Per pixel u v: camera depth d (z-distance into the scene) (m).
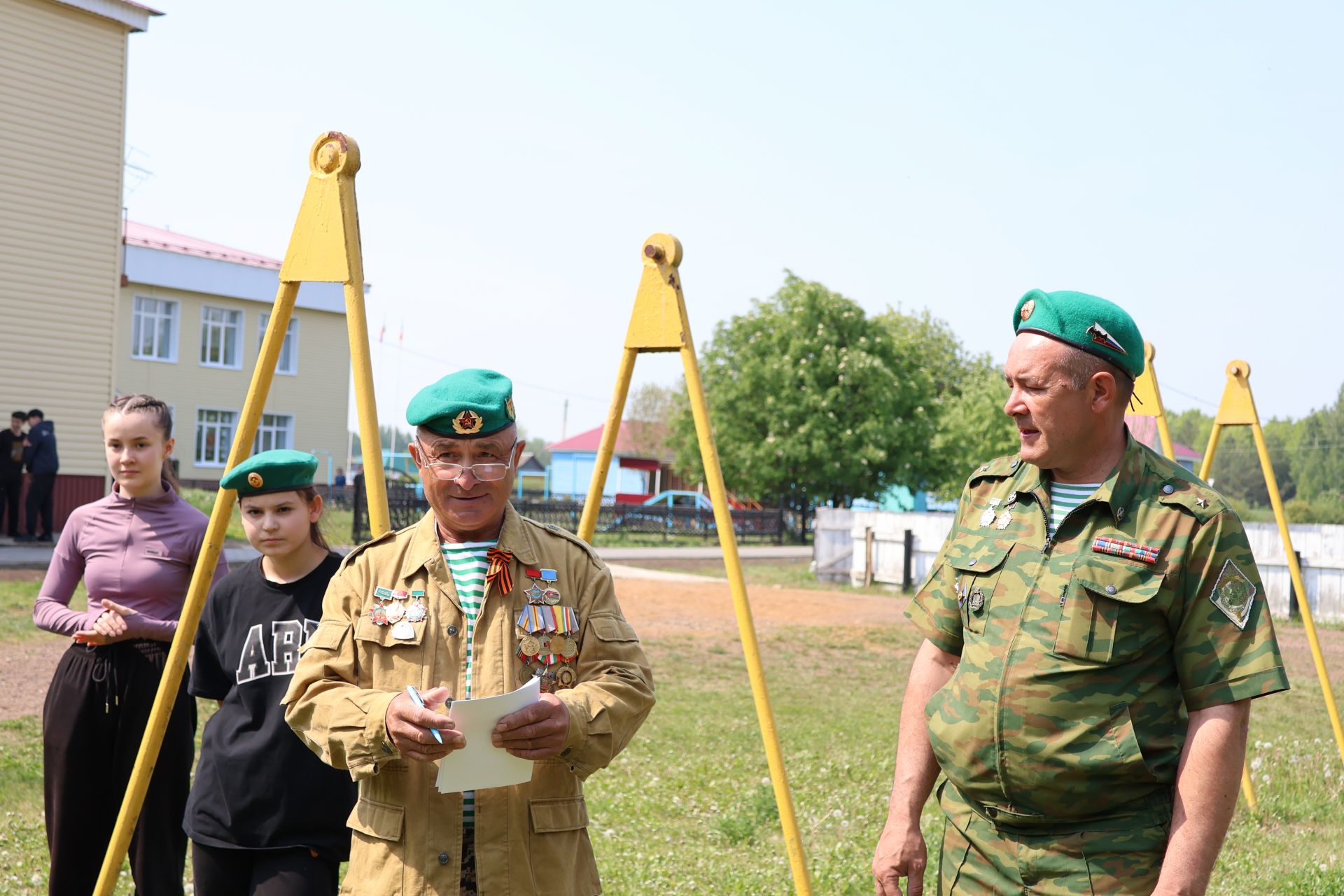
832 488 37.72
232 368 37.97
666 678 10.62
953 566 2.78
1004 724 2.54
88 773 3.90
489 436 2.65
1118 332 2.56
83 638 3.83
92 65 19.62
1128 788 2.48
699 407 3.66
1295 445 76.19
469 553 2.74
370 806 2.63
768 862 5.38
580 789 2.73
